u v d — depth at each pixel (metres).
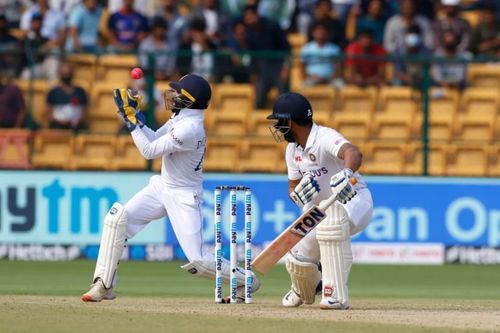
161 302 36.44
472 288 48.09
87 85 59.19
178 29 67.00
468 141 60.31
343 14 71.75
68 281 47.91
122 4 70.31
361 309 34.28
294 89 60.31
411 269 56.84
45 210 58.06
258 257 33.84
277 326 28.61
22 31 69.00
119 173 58.12
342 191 31.72
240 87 59.66
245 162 60.00
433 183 59.28
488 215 59.56
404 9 66.19
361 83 60.09
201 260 34.66
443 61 59.12
